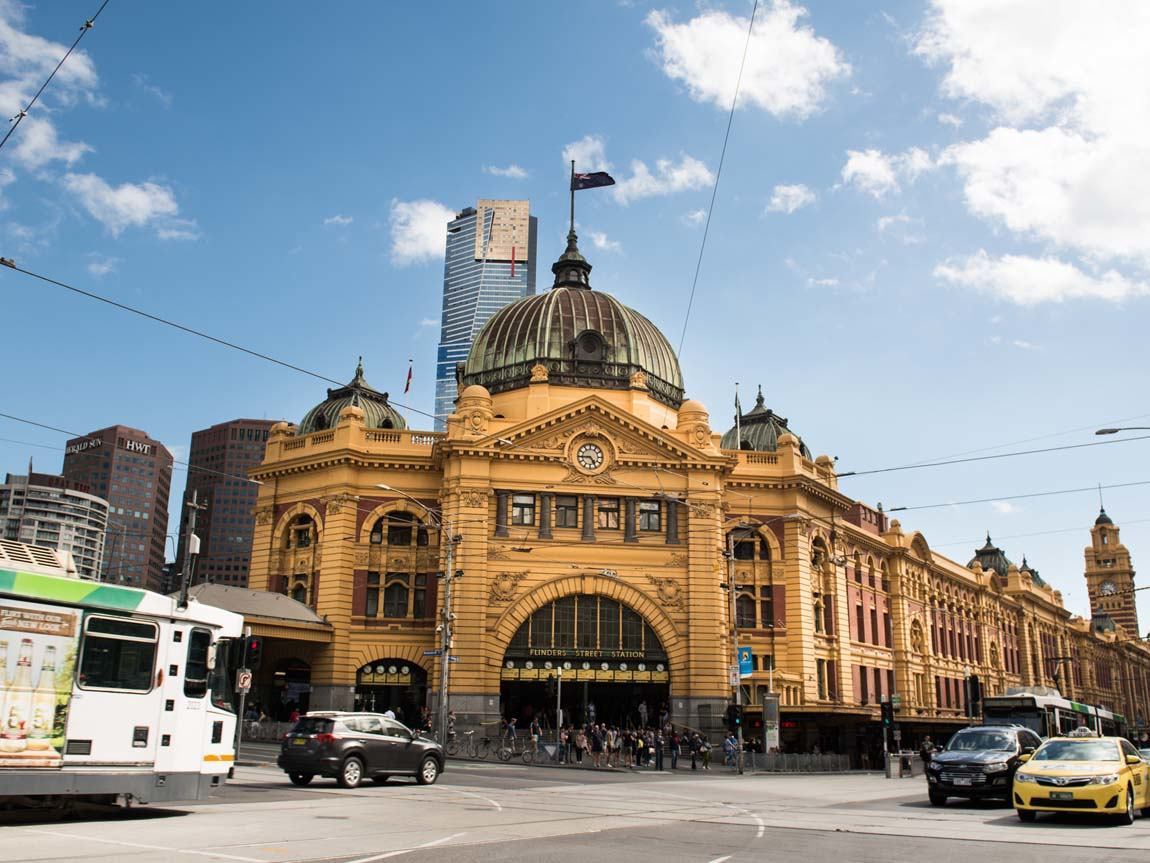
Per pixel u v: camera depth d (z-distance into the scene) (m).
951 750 31.52
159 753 22.59
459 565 59.81
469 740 54.47
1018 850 19.12
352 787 31.00
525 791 32.06
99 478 163.00
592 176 78.75
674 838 20.62
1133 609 191.62
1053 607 130.25
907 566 87.06
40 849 16.61
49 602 21.09
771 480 67.50
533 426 62.31
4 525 134.50
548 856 17.31
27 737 20.44
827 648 69.56
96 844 17.39
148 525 168.00
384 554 64.31
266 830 19.95
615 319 71.06
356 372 76.19
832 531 72.12
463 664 58.16
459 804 26.59
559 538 61.53
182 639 23.47
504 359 69.75
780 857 17.88
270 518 67.00
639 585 61.25
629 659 60.31
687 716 59.28
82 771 21.20
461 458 61.56
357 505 64.69
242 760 40.75
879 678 78.62
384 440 66.06
